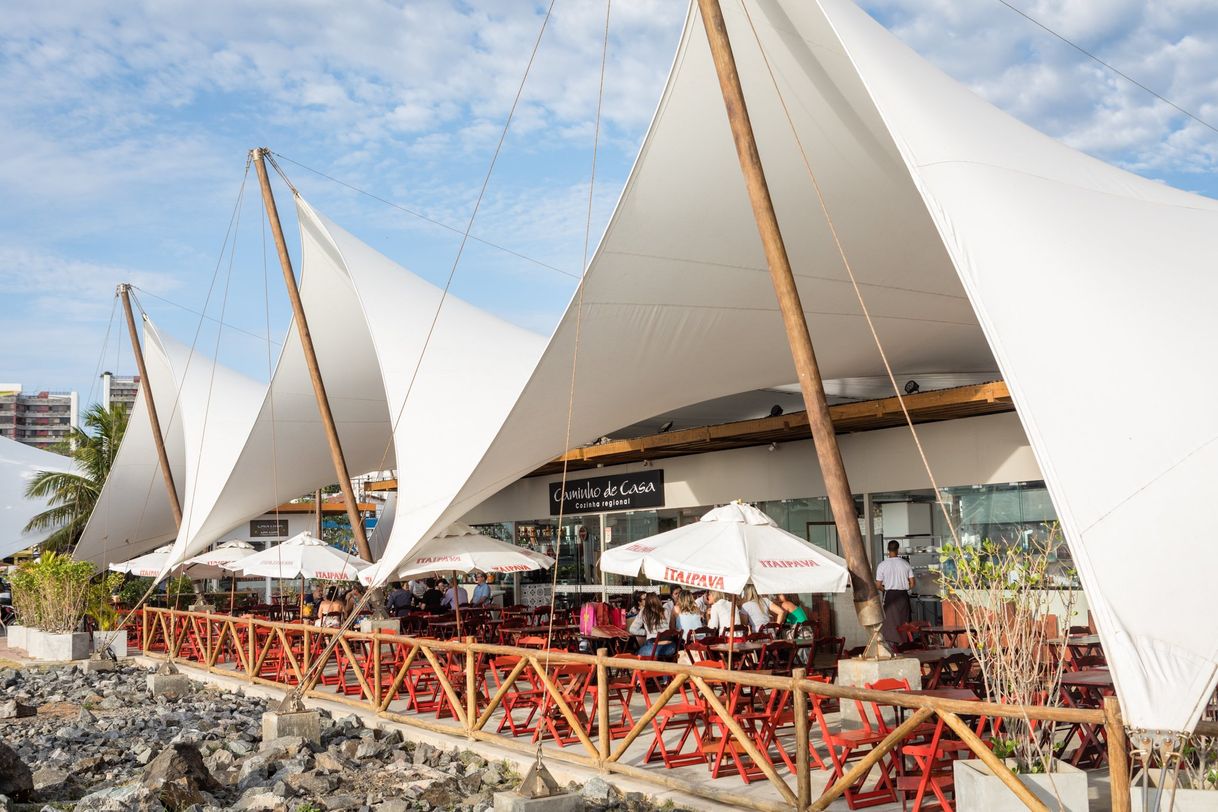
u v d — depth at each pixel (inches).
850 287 455.8
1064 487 200.1
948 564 519.2
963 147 264.8
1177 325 218.5
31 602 830.5
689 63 351.3
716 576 328.8
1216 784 201.3
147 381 1021.8
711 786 284.4
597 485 776.9
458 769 343.9
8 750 308.7
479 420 605.6
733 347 487.5
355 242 734.5
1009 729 241.8
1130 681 179.2
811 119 367.6
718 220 400.8
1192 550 189.0
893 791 266.5
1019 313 224.8
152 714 489.4
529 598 856.3
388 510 1067.9
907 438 555.5
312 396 834.8
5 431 7214.6
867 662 320.5
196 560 837.2
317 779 326.0
